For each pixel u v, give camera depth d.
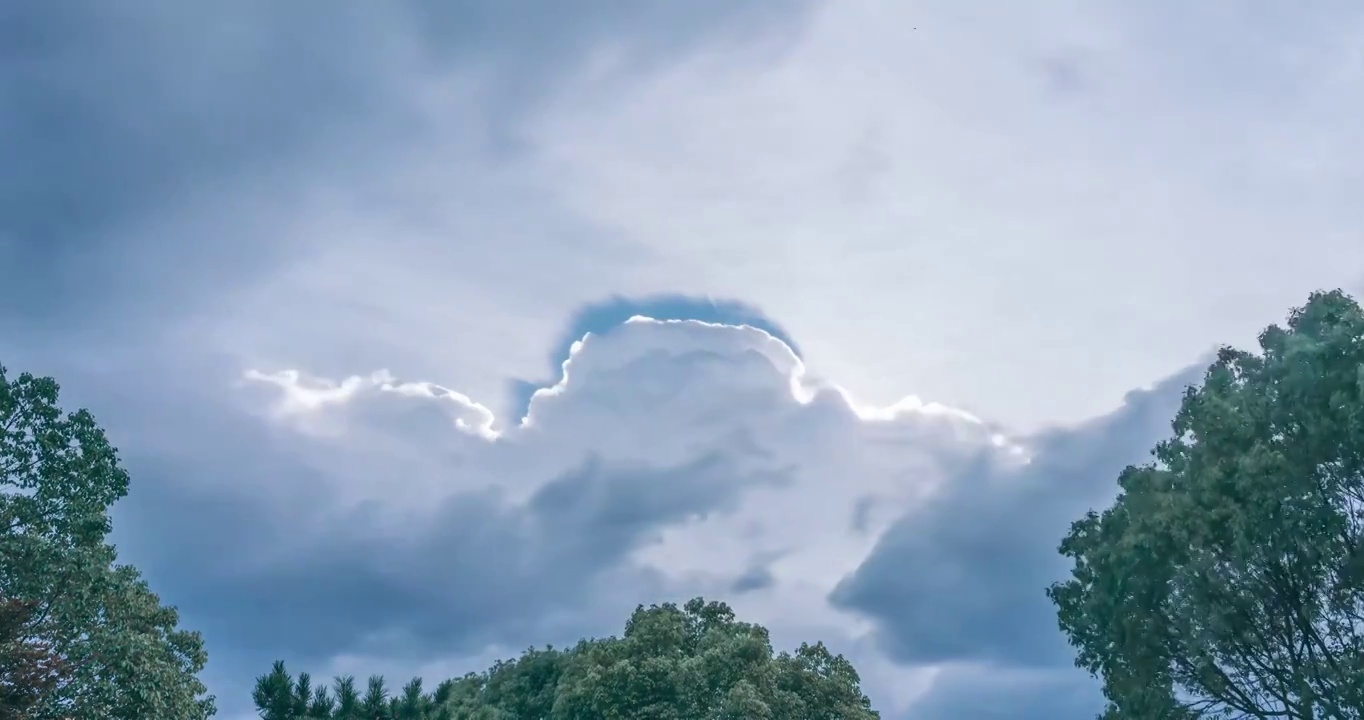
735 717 57.41
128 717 32.09
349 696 35.81
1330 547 32.69
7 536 32.25
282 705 34.91
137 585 36.81
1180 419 38.62
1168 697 36.38
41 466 33.94
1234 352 37.41
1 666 30.53
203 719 35.38
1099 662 41.47
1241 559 32.44
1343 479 32.75
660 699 60.62
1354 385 31.28
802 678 63.25
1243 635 34.78
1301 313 35.09
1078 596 42.09
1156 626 36.19
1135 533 35.94
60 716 31.31
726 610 70.88
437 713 38.06
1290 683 34.91
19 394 33.78
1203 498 33.97
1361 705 32.00
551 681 72.94
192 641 36.88
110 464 35.06
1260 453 32.53
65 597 32.66
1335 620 34.59
